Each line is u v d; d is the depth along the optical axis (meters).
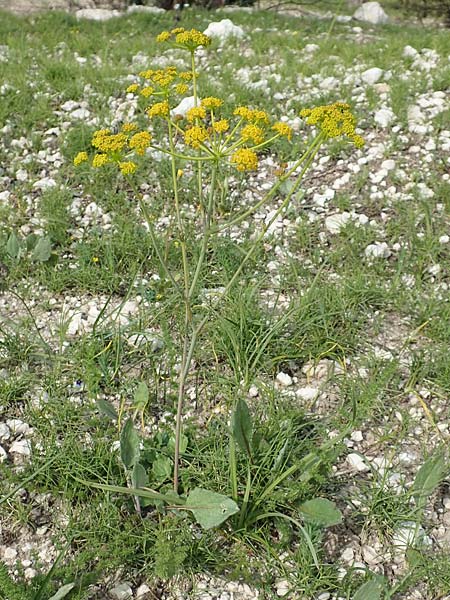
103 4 4.81
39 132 2.01
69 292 1.43
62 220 1.58
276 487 1.03
